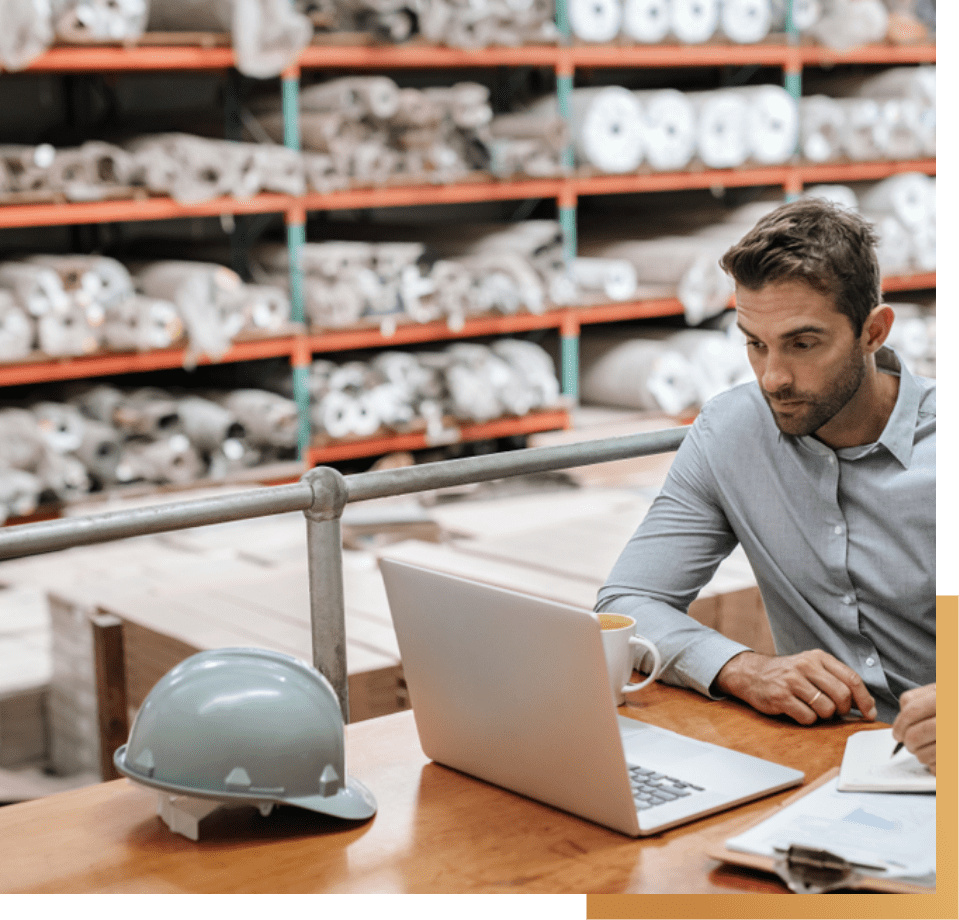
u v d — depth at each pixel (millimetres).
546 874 1137
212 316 5219
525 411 6121
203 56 5164
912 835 1140
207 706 1211
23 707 3230
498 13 6012
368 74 6898
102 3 4844
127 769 1226
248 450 5527
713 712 1521
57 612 3156
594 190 6523
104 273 5035
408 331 5852
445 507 3918
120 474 5141
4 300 4789
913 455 1643
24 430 4801
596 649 1156
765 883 1106
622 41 6570
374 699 2418
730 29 6965
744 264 1463
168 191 5141
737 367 6797
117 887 1137
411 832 1232
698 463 1772
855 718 1494
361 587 2980
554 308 6363
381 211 7156
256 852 1196
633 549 1786
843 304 1451
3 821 1275
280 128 5562
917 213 7781
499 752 1310
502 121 6422
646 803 1251
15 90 5934
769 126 7117
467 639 1297
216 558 3662
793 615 1756
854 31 7344
